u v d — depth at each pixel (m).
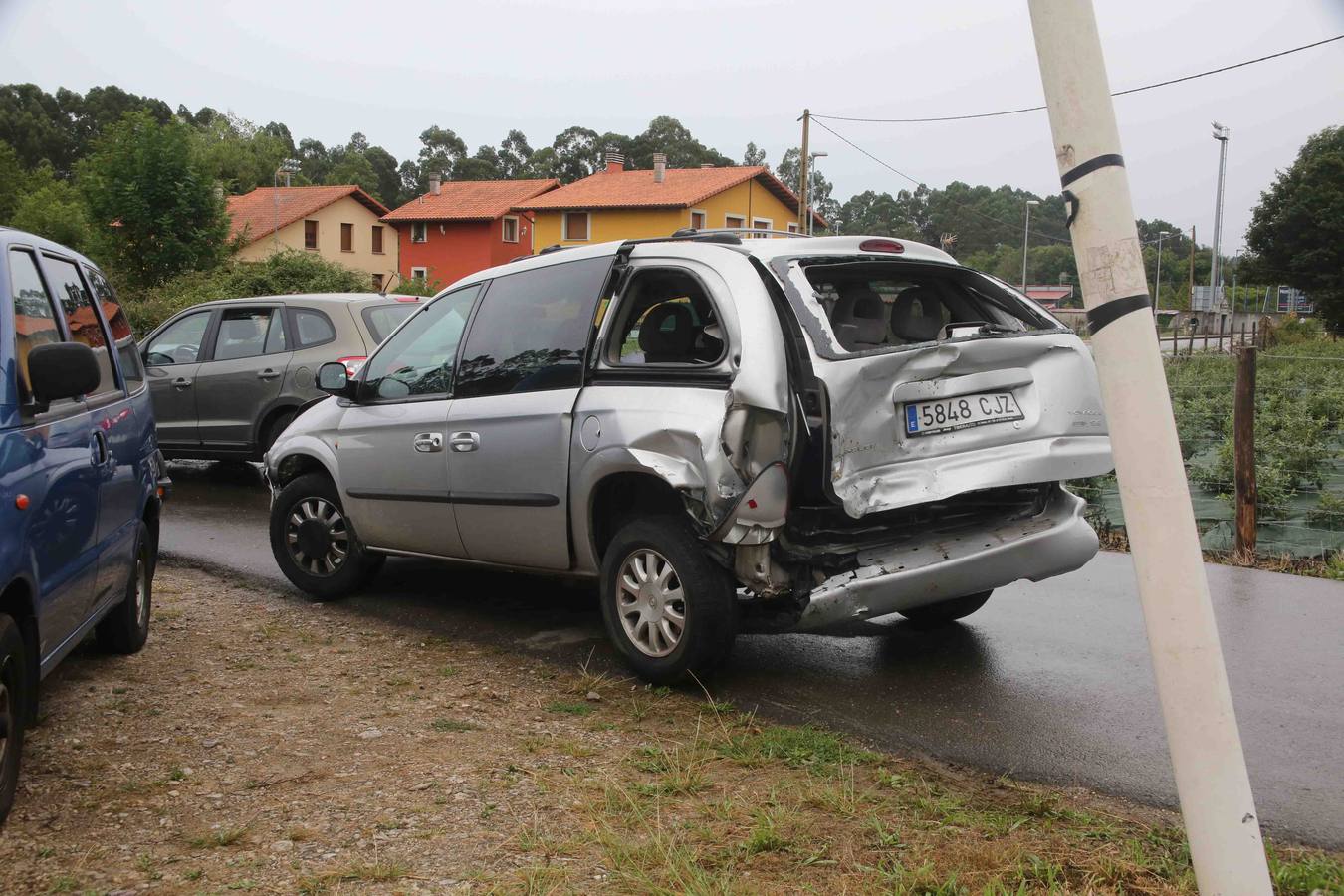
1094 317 2.56
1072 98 2.54
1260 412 12.59
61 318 4.55
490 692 5.11
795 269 4.81
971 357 4.76
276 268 29.19
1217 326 52.75
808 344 4.58
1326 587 7.43
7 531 3.43
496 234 58.62
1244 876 2.49
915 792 3.91
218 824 3.61
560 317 5.67
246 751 4.29
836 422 4.51
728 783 3.99
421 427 6.20
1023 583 7.49
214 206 31.97
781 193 56.75
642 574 5.21
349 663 5.56
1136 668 5.56
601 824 3.58
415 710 4.82
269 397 11.01
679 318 5.44
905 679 5.38
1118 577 7.68
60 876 3.22
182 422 11.62
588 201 54.78
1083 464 4.91
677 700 5.01
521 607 6.74
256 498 11.02
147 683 5.16
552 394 5.55
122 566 5.09
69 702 4.85
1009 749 4.45
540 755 4.27
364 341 10.90
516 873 3.24
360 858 3.35
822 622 4.84
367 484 6.54
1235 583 7.57
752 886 3.13
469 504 5.96
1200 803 2.51
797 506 4.71
